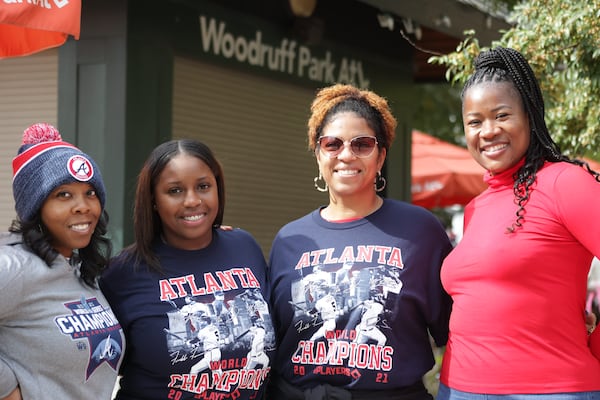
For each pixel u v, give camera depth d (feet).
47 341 8.34
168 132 19.36
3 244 8.66
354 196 10.26
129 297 9.65
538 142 8.97
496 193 9.19
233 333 9.62
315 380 9.88
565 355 8.50
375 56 26.94
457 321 9.06
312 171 24.94
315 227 10.38
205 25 20.53
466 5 20.94
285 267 10.27
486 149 9.08
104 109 18.38
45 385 8.37
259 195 22.89
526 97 8.96
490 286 8.75
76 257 9.05
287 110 23.82
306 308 9.94
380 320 9.70
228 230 10.73
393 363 9.71
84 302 8.84
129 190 18.21
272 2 22.77
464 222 9.55
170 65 19.43
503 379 8.57
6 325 8.41
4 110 19.54
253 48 22.17
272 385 10.38
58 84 18.86
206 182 9.89
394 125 10.62
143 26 18.62
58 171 8.67
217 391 9.51
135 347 9.50
